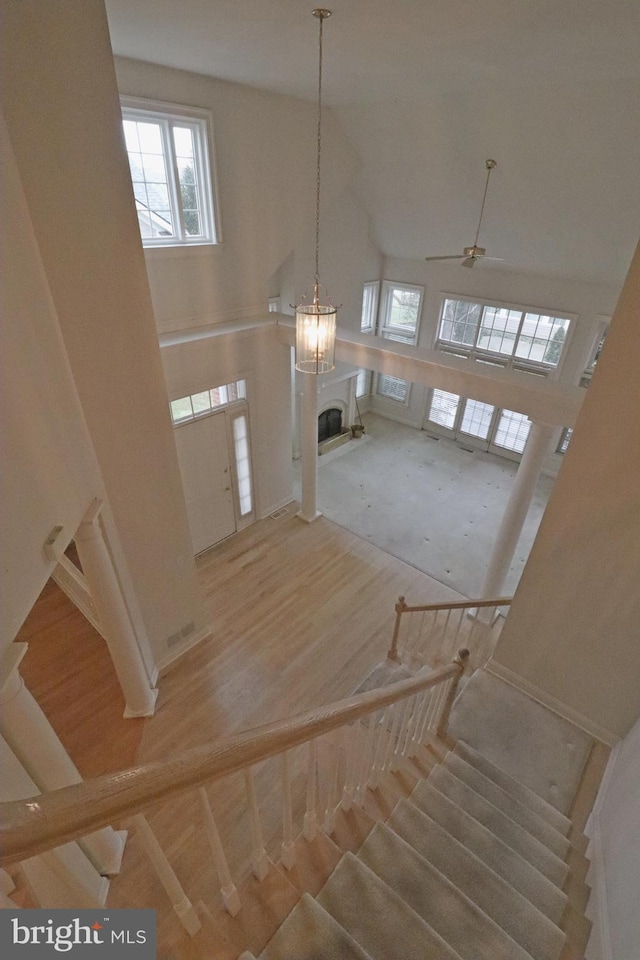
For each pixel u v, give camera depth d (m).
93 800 0.86
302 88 4.65
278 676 4.26
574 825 2.79
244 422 5.77
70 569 4.46
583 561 2.99
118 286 2.86
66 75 2.30
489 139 4.92
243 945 1.47
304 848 1.87
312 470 6.21
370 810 2.32
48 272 2.51
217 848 1.32
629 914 1.77
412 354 4.71
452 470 8.38
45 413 2.37
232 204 5.05
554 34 2.75
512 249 6.75
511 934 1.90
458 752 3.06
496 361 8.44
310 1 2.43
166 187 4.62
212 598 5.19
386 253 8.65
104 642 4.31
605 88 3.69
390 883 1.88
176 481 3.71
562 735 3.34
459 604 3.77
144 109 4.09
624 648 3.02
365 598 5.30
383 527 6.71
